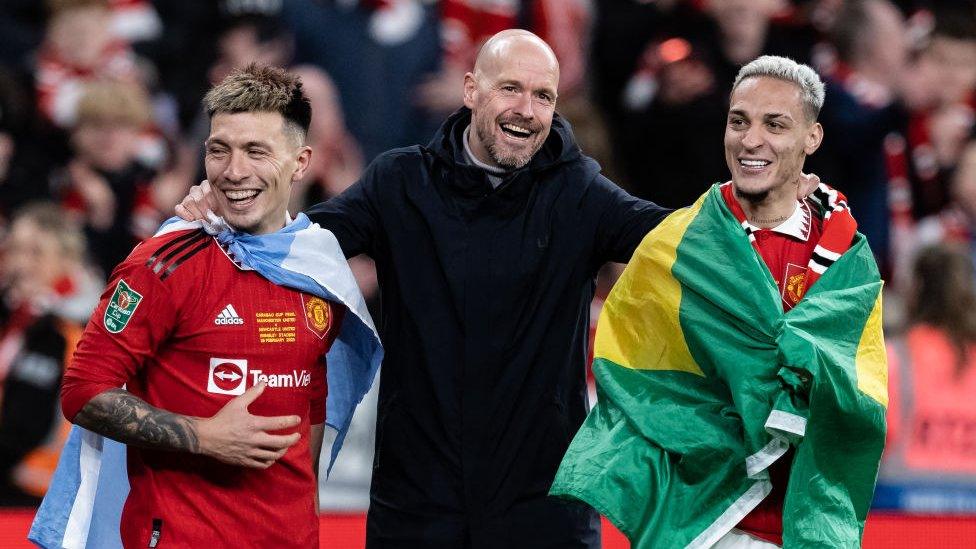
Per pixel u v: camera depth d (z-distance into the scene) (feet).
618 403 42.65
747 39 80.07
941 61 82.02
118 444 41.57
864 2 81.76
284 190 40.57
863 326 41.22
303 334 40.16
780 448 40.73
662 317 42.52
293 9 79.15
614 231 46.29
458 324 45.78
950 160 82.07
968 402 69.97
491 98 45.14
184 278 38.91
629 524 41.83
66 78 78.64
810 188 42.52
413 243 46.29
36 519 41.68
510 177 45.91
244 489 39.45
